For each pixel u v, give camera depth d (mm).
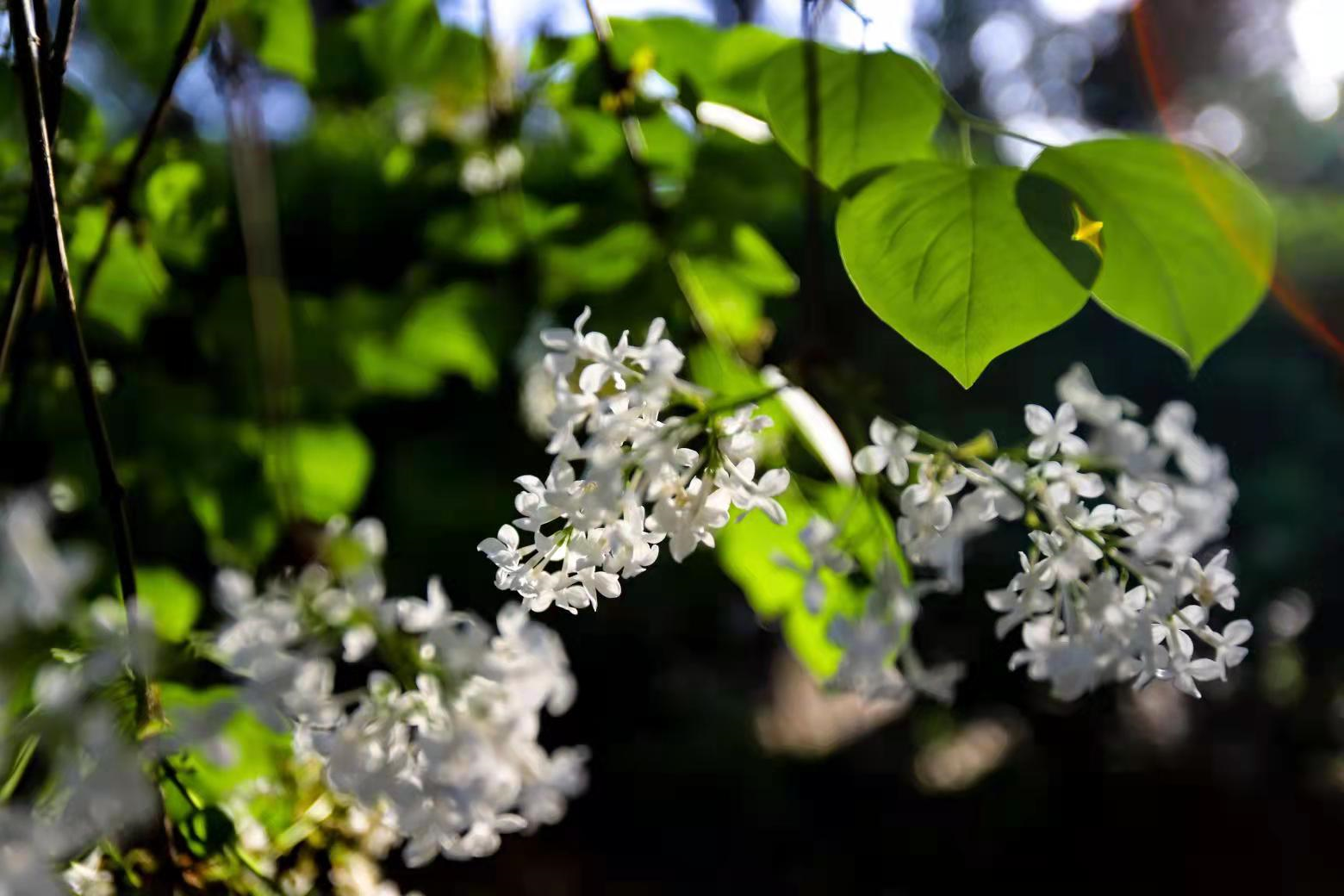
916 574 650
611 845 1884
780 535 539
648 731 2051
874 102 438
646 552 374
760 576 555
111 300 596
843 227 410
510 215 692
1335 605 1910
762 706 2416
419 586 1394
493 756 417
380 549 494
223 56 622
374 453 1349
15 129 525
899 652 449
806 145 438
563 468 372
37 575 343
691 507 374
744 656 2416
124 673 366
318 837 437
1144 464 405
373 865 455
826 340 491
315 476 719
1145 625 397
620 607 1946
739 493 377
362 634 420
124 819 363
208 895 395
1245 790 1971
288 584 434
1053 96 4863
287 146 1001
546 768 428
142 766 362
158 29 606
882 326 1756
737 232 624
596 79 609
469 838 414
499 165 682
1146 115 3941
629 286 636
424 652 421
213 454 650
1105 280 417
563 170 681
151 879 385
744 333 667
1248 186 409
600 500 368
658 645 2053
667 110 598
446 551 1413
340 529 496
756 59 562
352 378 753
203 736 374
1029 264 395
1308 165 2953
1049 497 406
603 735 1997
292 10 634
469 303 784
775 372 510
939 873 1962
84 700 358
